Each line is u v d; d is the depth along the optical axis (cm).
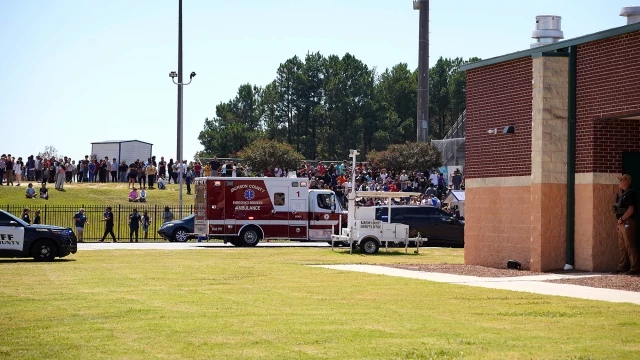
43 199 6234
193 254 3619
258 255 3569
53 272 2658
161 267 2859
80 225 4988
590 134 2538
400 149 7112
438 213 4559
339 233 4138
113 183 7006
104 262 3112
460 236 4528
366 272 2603
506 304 1769
